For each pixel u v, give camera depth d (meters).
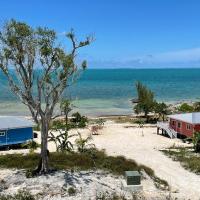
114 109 112.38
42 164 32.53
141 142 59.06
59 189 29.27
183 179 36.25
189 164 41.78
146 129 73.44
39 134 64.19
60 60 30.50
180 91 176.12
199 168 39.78
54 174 32.22
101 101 133.25
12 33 29.56
